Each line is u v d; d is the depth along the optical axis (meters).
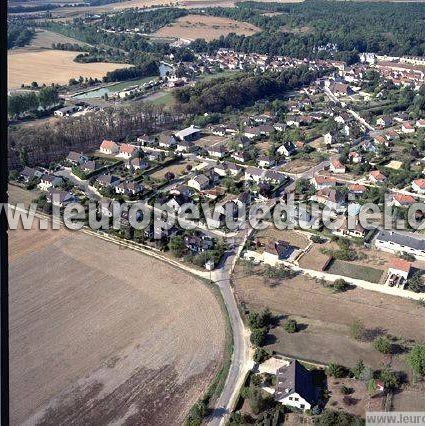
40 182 148.25
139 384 78.44
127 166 160.12
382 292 100.88
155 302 97.50
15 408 73.50
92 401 75.25
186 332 89.75
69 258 111.00
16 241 117.12
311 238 119.75
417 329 90.31
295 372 76.44
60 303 96.56
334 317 93.81
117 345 86.31
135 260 111.12
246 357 83.94
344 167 159.50
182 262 110.38
